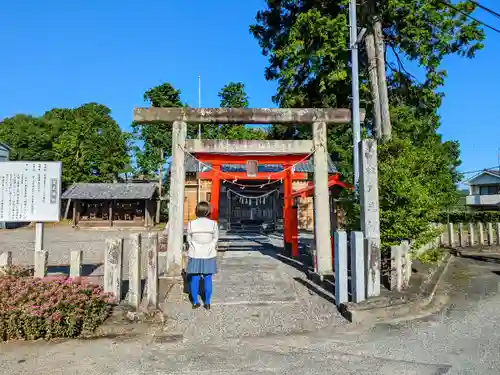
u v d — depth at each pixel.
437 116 16.41
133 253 6.19
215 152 9.60
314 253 9.12
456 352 4.66
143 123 9.59
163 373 4.09
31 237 22.33
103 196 30.09
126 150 40.16
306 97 18.94
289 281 8.97
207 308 6.57
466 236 18.45
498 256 13.99
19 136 38.47
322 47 15.65
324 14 17.17
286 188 13.92
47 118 46.78
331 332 5.46
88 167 38.31
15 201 7.43
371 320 5.95
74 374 4.06
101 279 8.62
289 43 17.11
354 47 11.67
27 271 6.72
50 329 5.08
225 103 36.47
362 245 6.51
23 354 4.61
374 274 6.61
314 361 4.40
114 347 4.85
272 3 19.33
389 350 4.75
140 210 31.30
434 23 14.13
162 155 33.66
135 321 5.64
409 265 8.05
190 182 28.66
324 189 9.30
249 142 9.62
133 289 6.13
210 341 5.10
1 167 7.45
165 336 5.25
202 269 6.50
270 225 25.27
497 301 7.40
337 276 6.62
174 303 6.89
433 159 10.65
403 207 8.41
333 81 16.16
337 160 25.20
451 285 9.00
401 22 14.70
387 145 9.30
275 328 5.62
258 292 7.81
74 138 38.06
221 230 27.06
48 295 5.23
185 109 9.41
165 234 14.71
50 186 7.52
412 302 6.50
